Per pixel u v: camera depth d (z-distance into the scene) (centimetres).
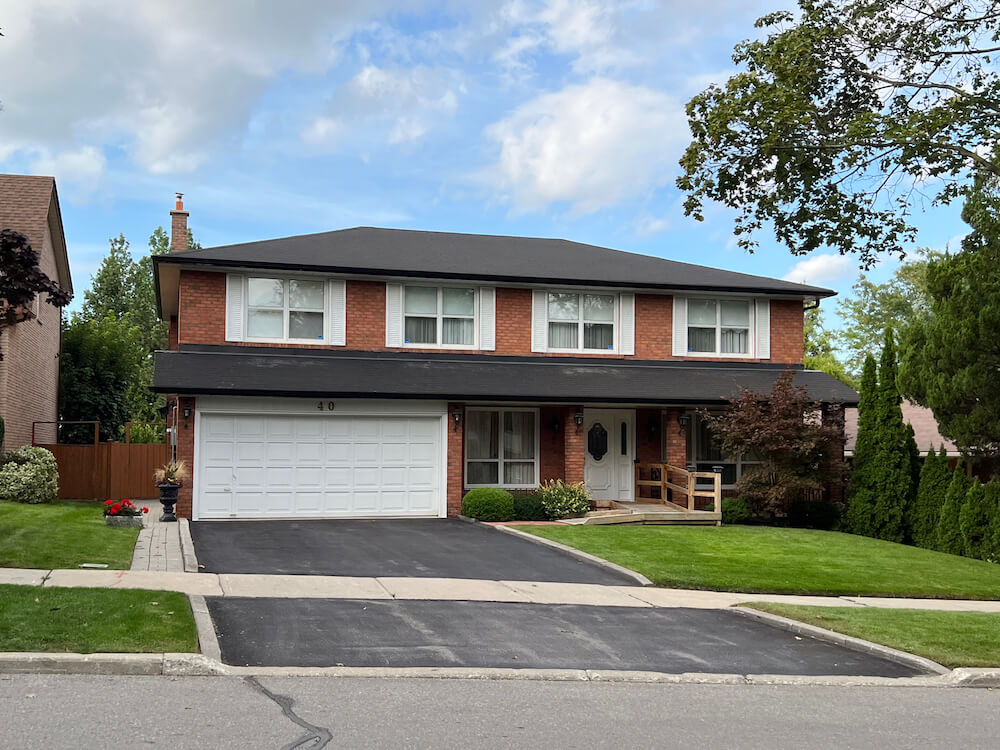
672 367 2508
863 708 812
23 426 2436
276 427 2120
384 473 2191
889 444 2280
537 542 1792
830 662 996
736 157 1396
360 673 841
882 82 1368
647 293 2511
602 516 2156
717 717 754
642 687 853
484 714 729
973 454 2095
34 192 2564
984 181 1543
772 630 1152
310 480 2139
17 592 1019
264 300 2245
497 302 2408
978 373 2003
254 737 639
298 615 1072
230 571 1367
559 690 825
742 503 2323
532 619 1130
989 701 870
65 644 831
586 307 2480
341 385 2106
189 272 2192
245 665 849
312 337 2275
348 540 1766
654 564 1582
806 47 1303
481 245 2694
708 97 1393
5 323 1378
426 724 693
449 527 2017
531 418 2444
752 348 2577
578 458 2308
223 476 2081
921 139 1227
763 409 2278
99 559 1341
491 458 2406
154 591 1086
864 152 1323
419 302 2361
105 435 3244
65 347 3212
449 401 2209
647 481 2461
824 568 1667
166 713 688
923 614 1267
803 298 2611
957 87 1341
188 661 817
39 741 611
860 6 1312
